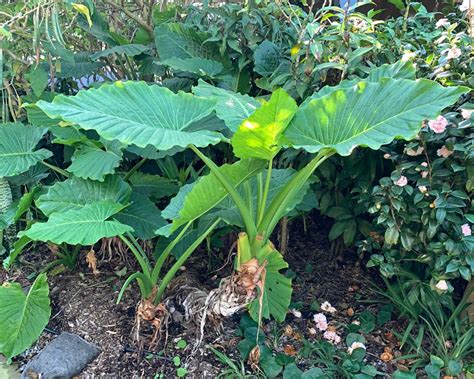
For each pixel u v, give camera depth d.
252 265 1.77
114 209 1.97
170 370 1.98
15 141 2.32
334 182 2.46
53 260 2.71
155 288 1.99
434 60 2.15
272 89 2.37
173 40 2.70
